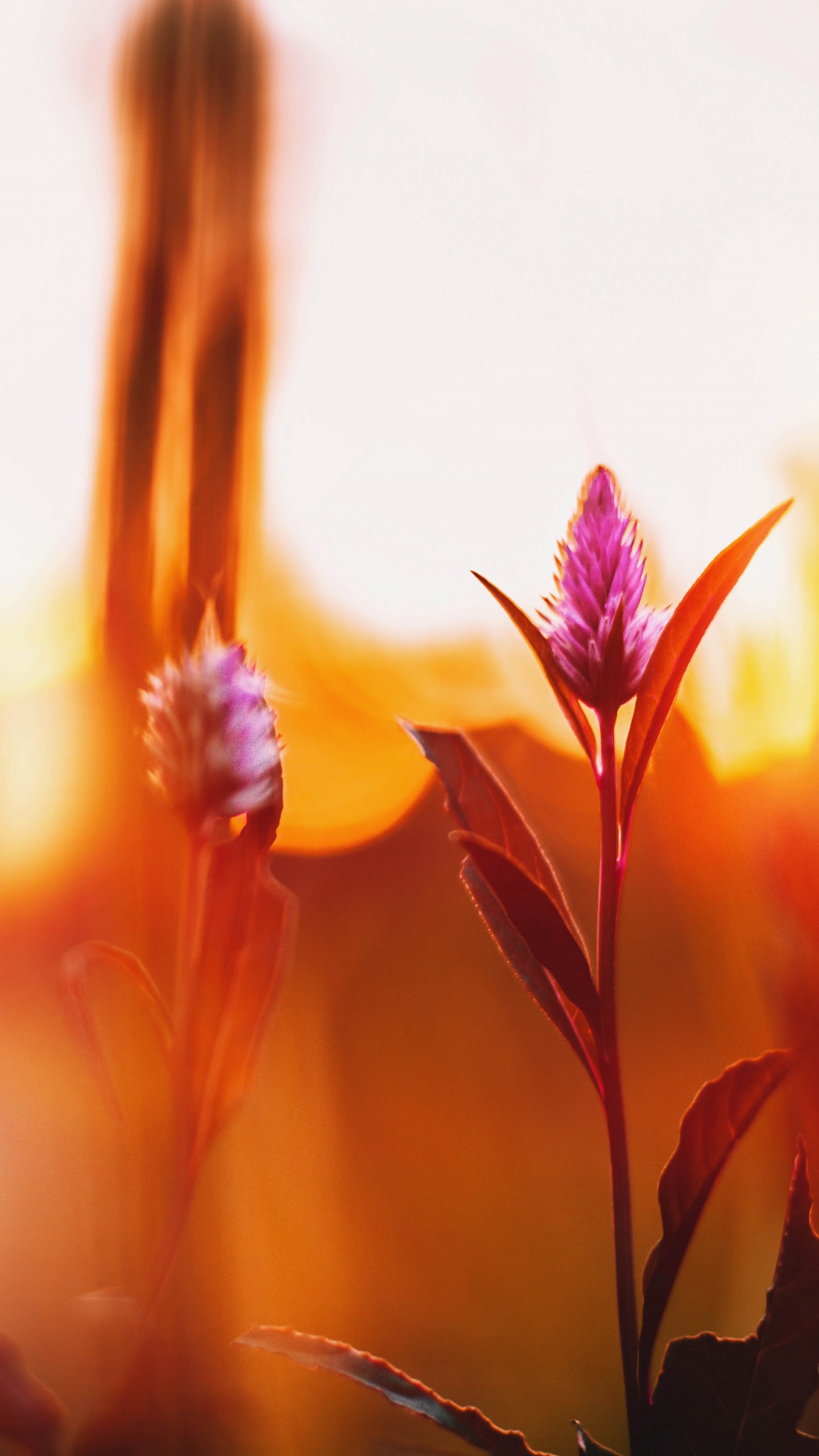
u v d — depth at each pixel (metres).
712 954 0.91
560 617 0.71
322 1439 0.79
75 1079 0.84
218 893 0.72
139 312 0.83
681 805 0.86
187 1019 0.72
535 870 0.72
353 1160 1.16
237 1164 0.98
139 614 0.80
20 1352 0.71
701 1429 0.69
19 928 0.88
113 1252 0.78
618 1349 0.97
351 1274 1.02
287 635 0.97
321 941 1.42
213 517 0.81
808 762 0.72
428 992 1.39
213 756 0.71
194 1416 0.75
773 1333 0.69
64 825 0.86
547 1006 0.71
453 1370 0.92
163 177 0.86
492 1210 1.15
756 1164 0.89
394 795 1.64
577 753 1.32
